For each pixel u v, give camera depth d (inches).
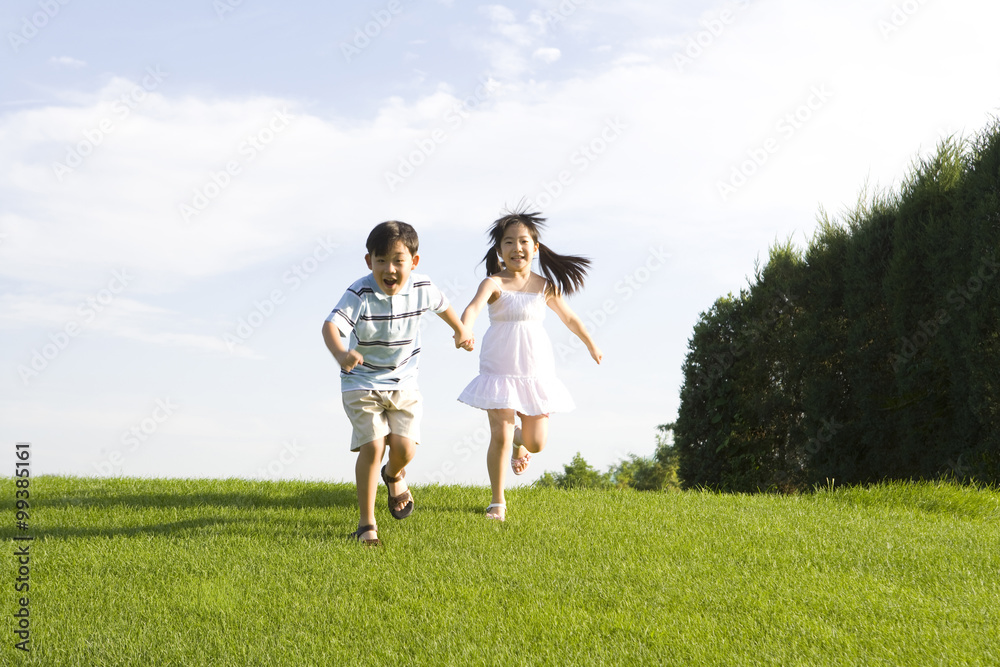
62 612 117.2
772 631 108.9
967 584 137.2
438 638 105.9
